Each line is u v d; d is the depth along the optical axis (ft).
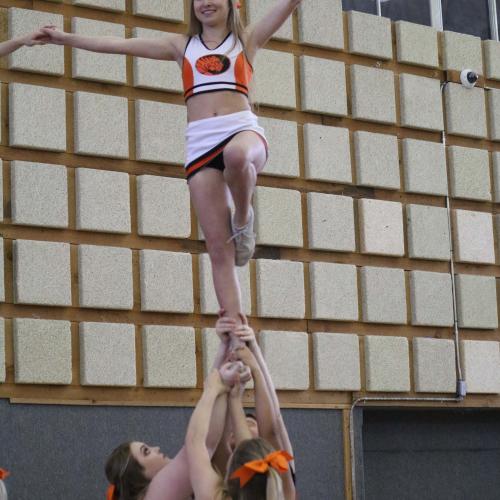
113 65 39.40
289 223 42.19
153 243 39.63
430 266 45.83
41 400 36.73
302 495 41.11
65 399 37.22
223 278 21.63
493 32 49.70
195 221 40.45
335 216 43.21
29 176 37.42
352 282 43.34
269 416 20.88
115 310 38.55
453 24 48.83
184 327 39.42
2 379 36.09
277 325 41.73
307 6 43.91
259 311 41.11
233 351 21.24
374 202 44.34
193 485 19.74
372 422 45.44
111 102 39.24
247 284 41.06
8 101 37.78
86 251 37.99
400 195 45.44
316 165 43.14
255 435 22.49
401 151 45.75
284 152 42.47
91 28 39.19
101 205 38.47
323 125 43.73
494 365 46.32
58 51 38.47
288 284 41.78
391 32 46.16
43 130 37.91
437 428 46.98
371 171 44.42
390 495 45.44
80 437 37.24
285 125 42.70
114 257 38.47
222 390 20.79
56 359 36.99
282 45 43.45
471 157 47.19
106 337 37.93
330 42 44.21
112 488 22.52
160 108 40.06
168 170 40.24
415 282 44.98
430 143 46.24
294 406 41.39
